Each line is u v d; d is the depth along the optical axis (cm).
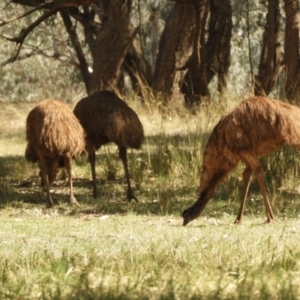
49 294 1605
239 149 2702
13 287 1684
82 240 2422
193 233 2561
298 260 1892
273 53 5875
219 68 6994
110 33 6706
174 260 1922
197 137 4219
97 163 4291
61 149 3319
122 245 2272
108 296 1575
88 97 3497
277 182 3622
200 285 1655
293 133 2659
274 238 2380
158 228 2725
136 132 3497
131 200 3544
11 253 2167
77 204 3419
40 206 3403
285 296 1554
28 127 3384
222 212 3155
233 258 1947
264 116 2667
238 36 10438
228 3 7000
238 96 5609
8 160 4481
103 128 3441
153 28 9250
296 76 5541
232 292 1611
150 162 4056
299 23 5612
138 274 1739
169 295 1560
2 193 3672
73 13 7906
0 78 11000
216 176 2759
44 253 2048
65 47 9750
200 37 5619
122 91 6838
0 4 9919
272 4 5881
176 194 3616
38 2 6969
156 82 6638
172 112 5784
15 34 10550
